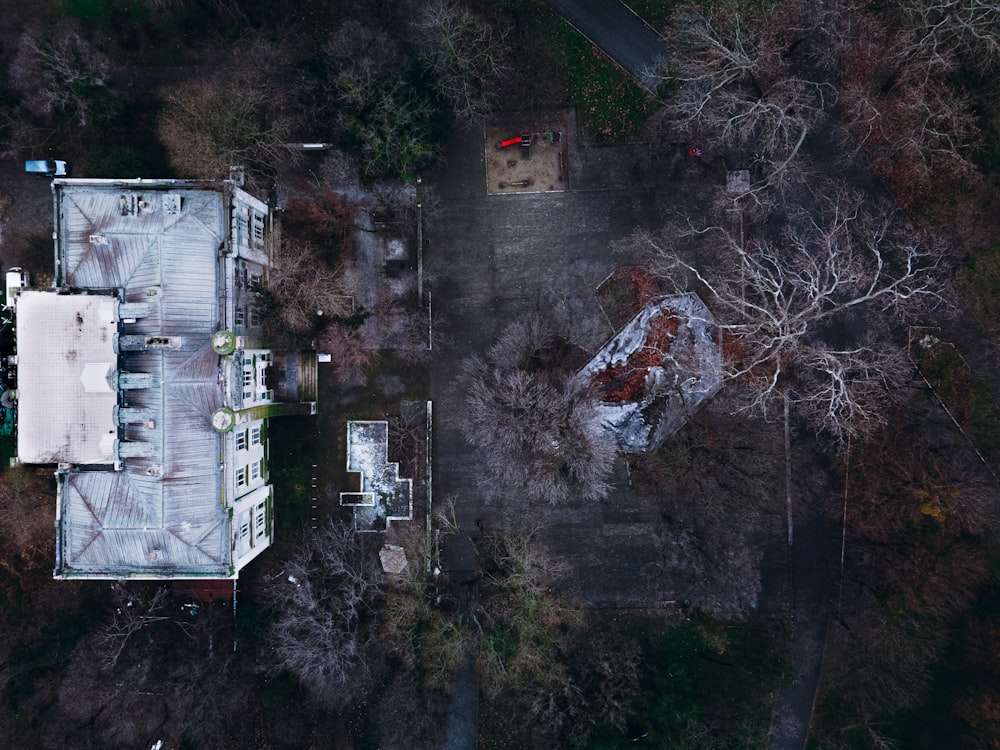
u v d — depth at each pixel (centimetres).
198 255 4556
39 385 4475
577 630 5634
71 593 5516
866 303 5675
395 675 5503
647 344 5719
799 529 5719
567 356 5709
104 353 4447
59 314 4450
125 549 4506
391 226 5706
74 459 4469
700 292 5716
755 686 5597
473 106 5481
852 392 5403
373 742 5503
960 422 5606
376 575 5616
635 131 5703
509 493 5725
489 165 5712
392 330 5731
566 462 5534
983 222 5594
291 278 5509
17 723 5425
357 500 5703
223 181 4644
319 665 5281
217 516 4562
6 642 5431
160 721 5416
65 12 5625
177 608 5575
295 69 5641
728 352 5712
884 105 5516
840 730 5572
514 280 5731
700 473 5681
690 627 5669
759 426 5712
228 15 5572
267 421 5625
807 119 5575
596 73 5684
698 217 5706
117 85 5634
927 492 5381
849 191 5631
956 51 5294
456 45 5306
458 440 5753
